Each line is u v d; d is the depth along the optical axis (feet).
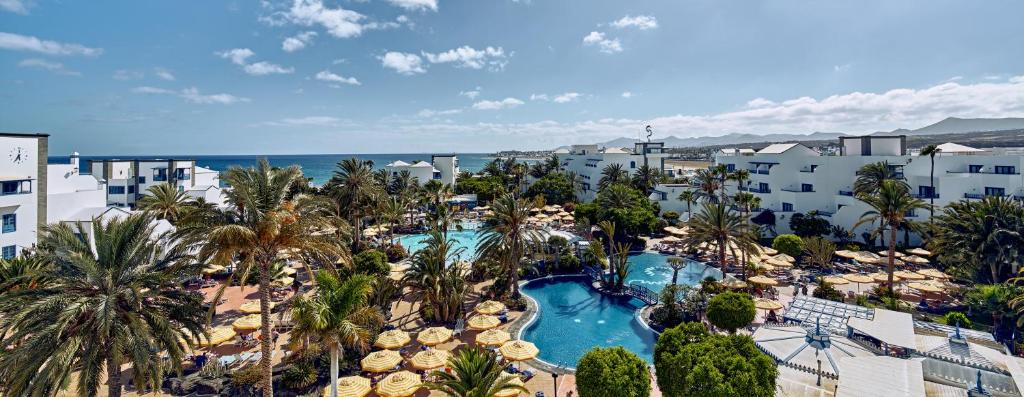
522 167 414.82
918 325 89.76
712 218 150.20
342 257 86.33
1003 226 130.21
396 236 252.21
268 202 76.38
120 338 60.34
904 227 185.26
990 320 109.50
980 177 178.91
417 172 383.65
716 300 98.48
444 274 120.88
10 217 128.67
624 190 234.17
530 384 87.51
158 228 147.33
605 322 123.75
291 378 82.74
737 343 65.41
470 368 62.08
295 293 139.74
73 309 57.16
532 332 117.19
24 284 80.48
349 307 71.46
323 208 87.66
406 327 115.96
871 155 216.13
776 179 237.66
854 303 123.03
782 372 73.46
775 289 144.25
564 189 338.75
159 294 68.08
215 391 81.71
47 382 56.39
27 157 133.80
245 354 96.43
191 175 285.23
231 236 68.85
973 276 135.74
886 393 59.52
